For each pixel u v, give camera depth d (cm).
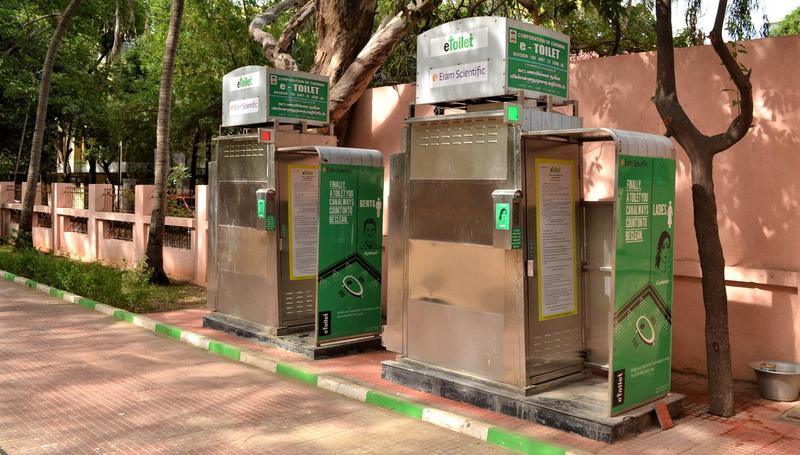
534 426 554
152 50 2091
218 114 2028
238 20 1800
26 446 517
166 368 748
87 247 1709
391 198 712
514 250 590
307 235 877
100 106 2538
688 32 895
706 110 702
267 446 525
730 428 548
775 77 659
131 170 3059
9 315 1026
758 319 669
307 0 1291
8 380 688
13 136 2569
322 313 788
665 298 577
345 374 711
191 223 1302
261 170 864
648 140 552
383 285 1012
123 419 581
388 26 1003
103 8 2267
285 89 859
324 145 891
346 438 545
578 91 794
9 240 1848
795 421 564
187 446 523
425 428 570
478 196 621
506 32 585
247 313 893
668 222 577
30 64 2303
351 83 1004
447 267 650
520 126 587
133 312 1035
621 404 534
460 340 639
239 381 705
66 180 3209
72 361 767
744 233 678
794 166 648
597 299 642
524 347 585
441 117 643
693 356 711
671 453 495
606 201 632
